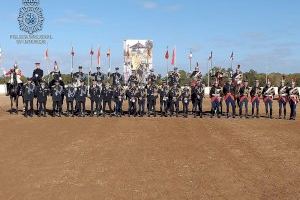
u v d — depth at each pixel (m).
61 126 29.50
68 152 22.53
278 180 18.41
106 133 27.16
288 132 28.36
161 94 36.06
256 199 16.16
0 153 22.31
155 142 24.86
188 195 16.56
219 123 31.33
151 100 35.72
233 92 35.78
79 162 20.77
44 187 17.36
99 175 18.86
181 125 30.20
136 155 22.09
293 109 34.62
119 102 35.53
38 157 21.58
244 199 16.17
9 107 40.34
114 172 19.28
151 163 20.72
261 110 41.38
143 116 35.44
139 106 35.72
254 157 22.05
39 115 35.09
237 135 27.11
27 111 35.03
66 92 35.47
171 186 17.55
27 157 21.56
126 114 36.91
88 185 17.61
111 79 37.62
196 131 28.12
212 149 23.50
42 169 19.64
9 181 18.06
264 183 18.02
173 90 35.81
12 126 29.34
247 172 19.50
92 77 37.41
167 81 38.03
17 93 36.72
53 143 24.44
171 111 36.09
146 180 18.27
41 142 24.69
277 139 26.19
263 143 25.09
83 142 24.67
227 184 17.83
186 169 19.84
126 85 36.62
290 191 17.05
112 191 16.95
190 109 40.38
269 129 29.31
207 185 17.70
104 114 35.53
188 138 26.03
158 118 33.94
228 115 35.44
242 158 21.83
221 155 22.31
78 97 35.31
